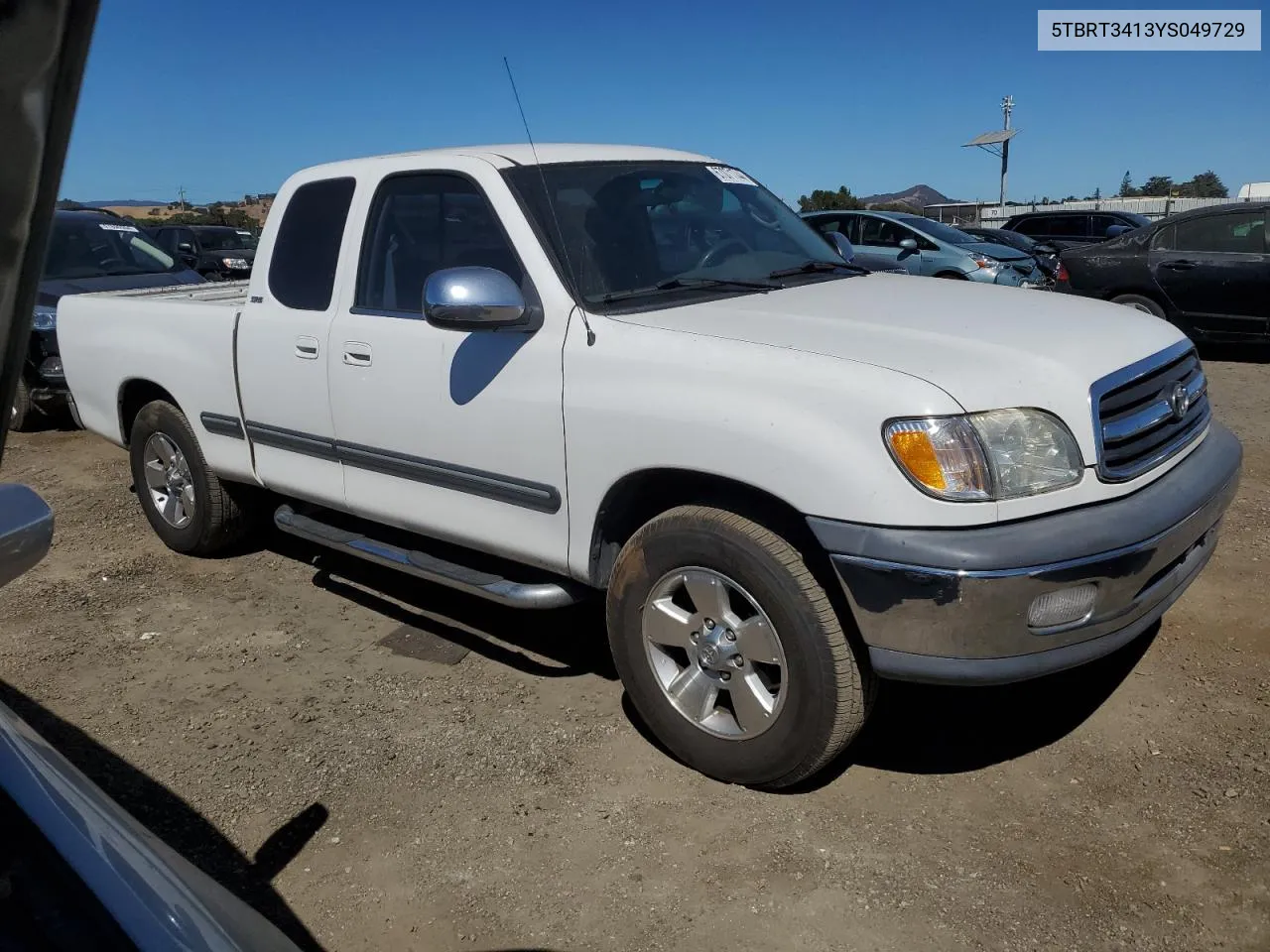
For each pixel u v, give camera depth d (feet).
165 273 31.71
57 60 2.81
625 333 10.37
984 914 8.41
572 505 10.91
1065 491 8.96
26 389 27.35
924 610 8.66
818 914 8.52
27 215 3.04
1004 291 12.57
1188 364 11.18
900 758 10.82
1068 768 10.43
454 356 11.75
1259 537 16.37
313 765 11.18
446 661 13.51
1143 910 8.37
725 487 9.98
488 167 11.97
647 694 10.79
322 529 14.44
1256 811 9.52
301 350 13.71
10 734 4.91
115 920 3.86
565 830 9.84
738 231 13.51
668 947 8.29
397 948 8.48
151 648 14.30
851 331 10.02
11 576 4.24
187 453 16.55
